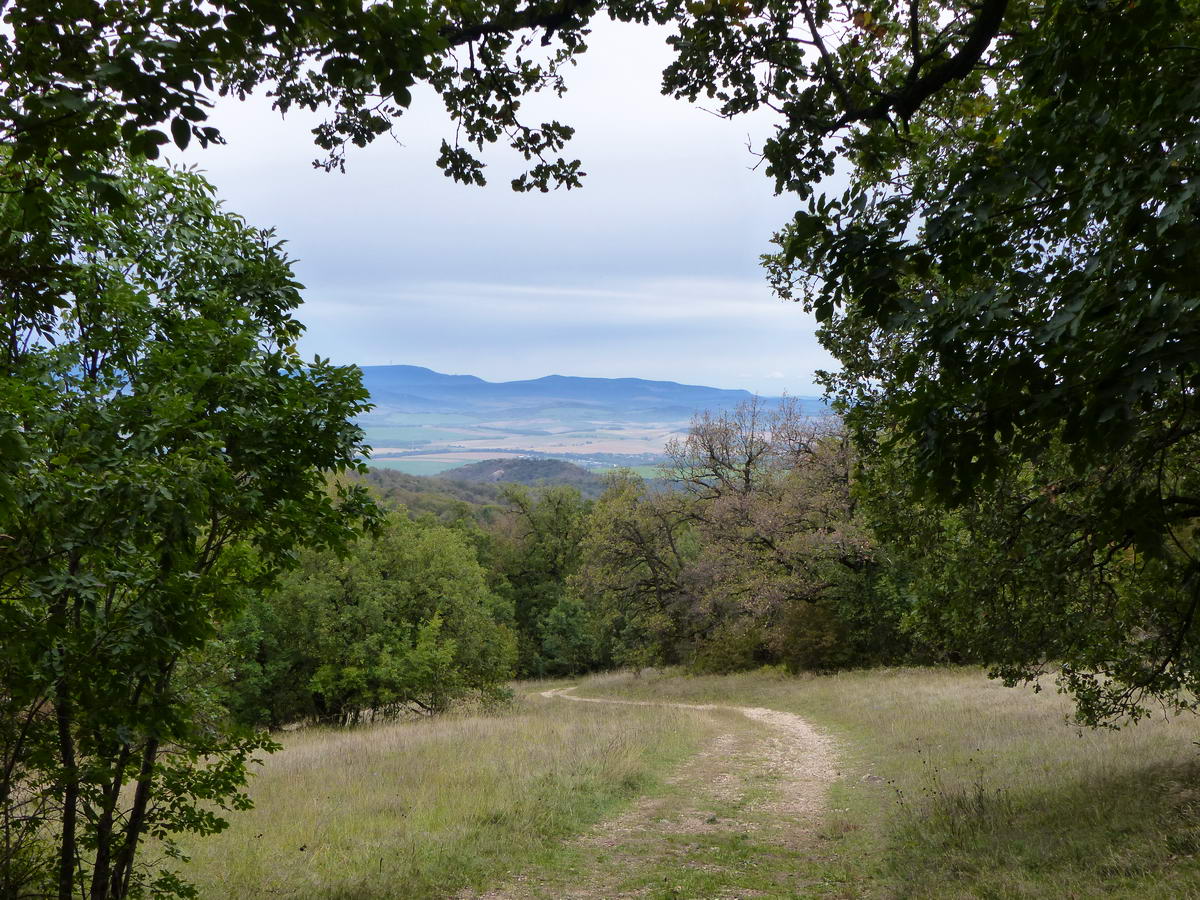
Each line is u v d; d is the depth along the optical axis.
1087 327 3.22
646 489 39.53
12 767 5.09
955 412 3.61
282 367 6.93
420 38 3.07
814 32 5.48
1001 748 12.62
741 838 9.79
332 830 9.92
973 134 5.36
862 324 8.16
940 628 9.21
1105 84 3.53
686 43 5.79
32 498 4.25
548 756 14.57
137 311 6.43
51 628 4.62
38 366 5.64
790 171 5.82
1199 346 2.77
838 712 20.94
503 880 8.08
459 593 31.39
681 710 24.48
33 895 5.55
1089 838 7.26
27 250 4.85
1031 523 7.44
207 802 11.68
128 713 5.16
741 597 32.19
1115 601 7.96
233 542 6.88
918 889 6.96
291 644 31.11
